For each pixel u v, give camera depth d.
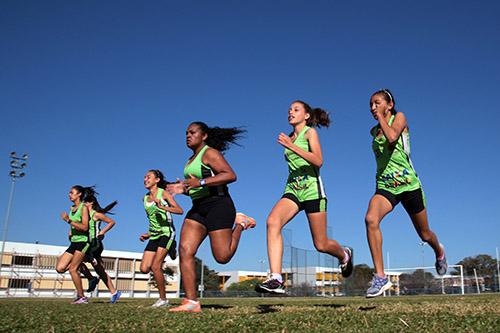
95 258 8.84
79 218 8.50
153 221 7.53
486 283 33.50
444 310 4.20
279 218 4.70
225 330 2.88
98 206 8.88
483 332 2.63
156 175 7.56
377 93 5.00
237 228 4.92
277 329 2.89
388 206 4.95
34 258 46.34
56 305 7.04
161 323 3.35
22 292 44.00
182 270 4.80
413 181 4.92
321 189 4.82
